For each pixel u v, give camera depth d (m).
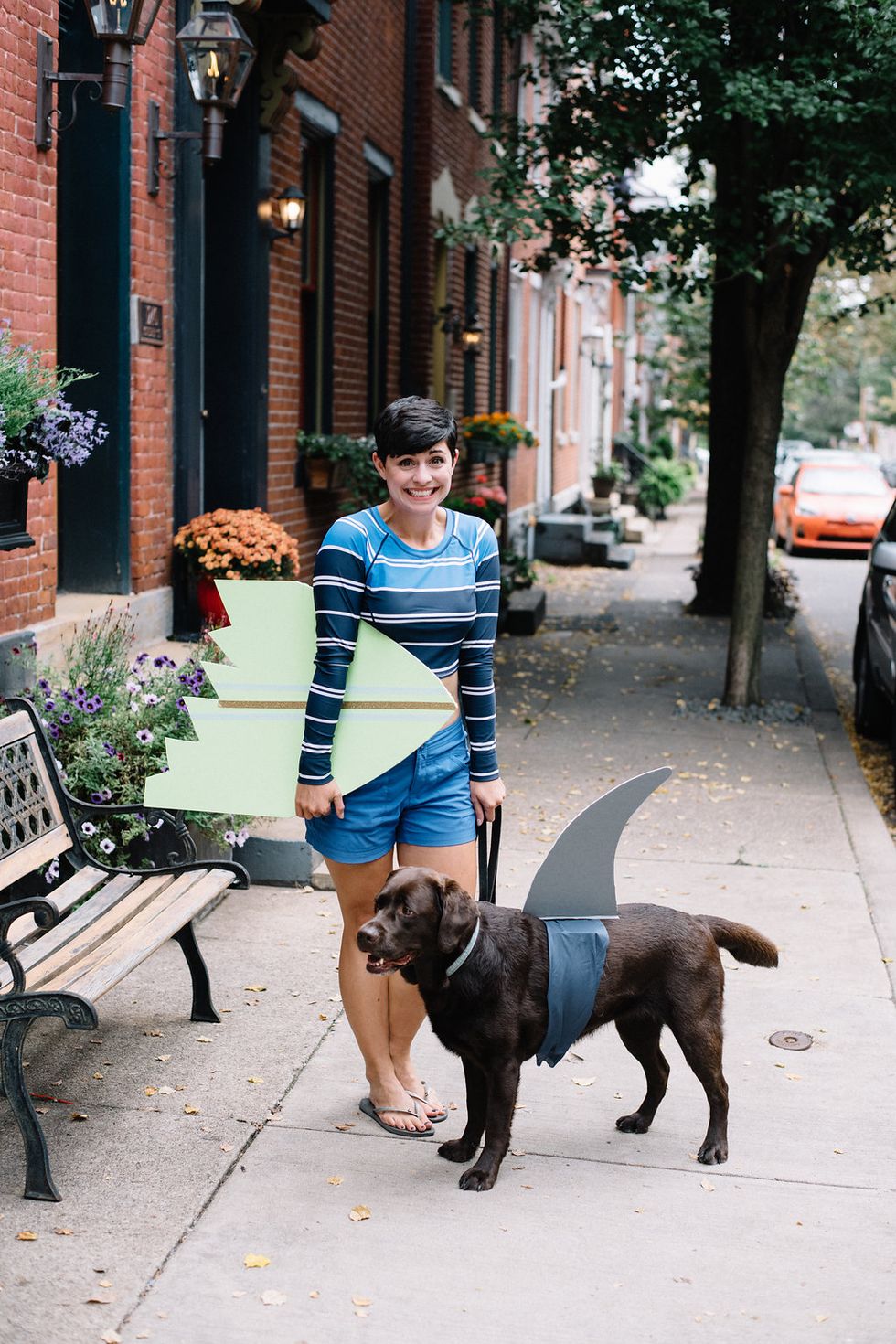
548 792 8.38
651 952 4.02
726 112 9.09
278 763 4.09
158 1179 3.95
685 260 10.71
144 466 8.89
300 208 10.48
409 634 3.95
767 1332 3.34
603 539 22.44
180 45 7.54
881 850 7.37
